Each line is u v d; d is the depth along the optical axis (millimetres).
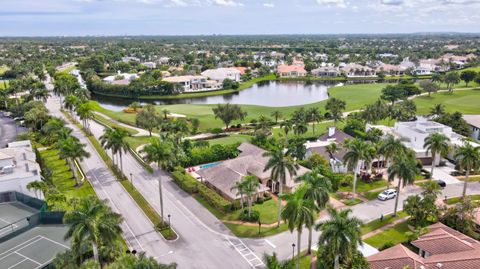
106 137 83625
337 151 91438
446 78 198625
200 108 165625
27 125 120375
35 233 57719
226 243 58125
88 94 166375
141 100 199500
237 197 69188
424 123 102500
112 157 94625
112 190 77938
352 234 42344
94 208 44938
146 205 70250
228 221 64875
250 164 81312
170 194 75938
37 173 71875
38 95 158250
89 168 91000
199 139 116500
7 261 50219
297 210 46531
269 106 175125
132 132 123875
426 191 63906
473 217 59188
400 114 131125
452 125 115375
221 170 77875
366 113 125062
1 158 73688
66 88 165500
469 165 69688
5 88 179750
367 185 80500
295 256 54125
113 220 46531
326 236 43094
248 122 141375
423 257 53344
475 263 46125
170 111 156875
